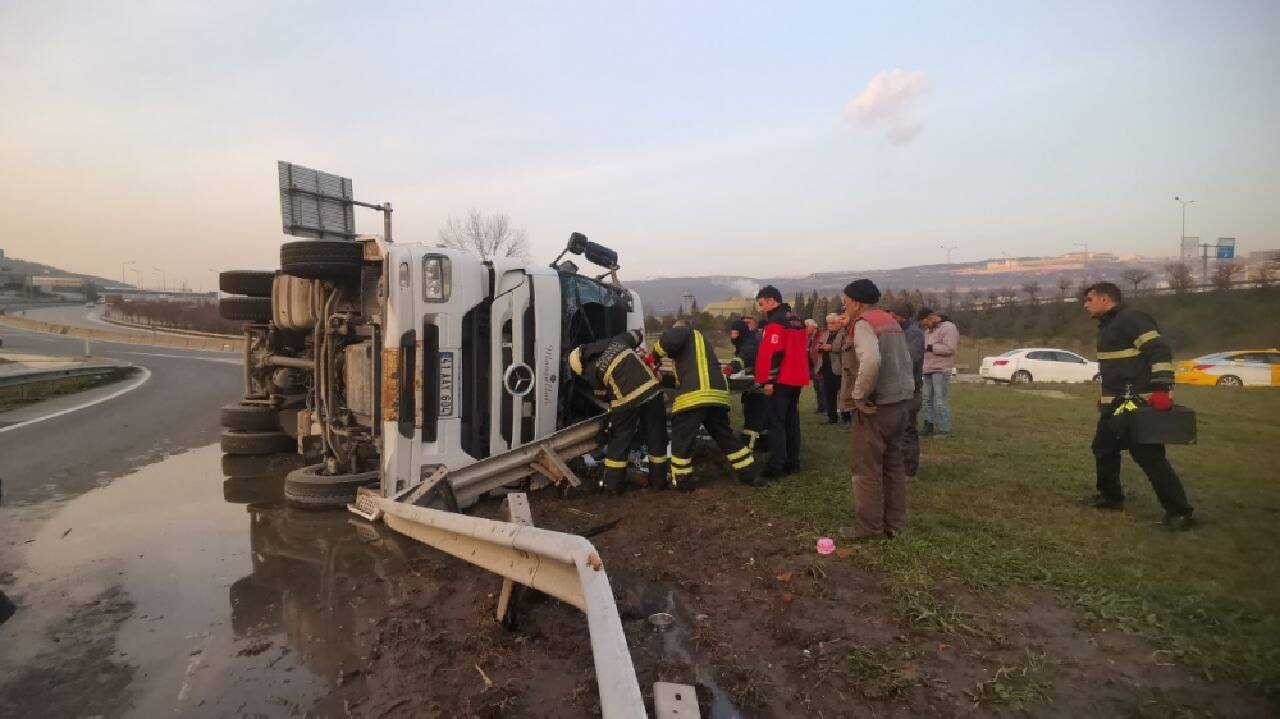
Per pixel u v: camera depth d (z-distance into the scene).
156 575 4.71
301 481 6.27
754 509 5.85
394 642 3.66
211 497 6.81
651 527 5.48
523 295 6.54
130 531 5.69
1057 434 9.70
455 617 3.96
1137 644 3.44
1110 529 5.13
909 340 6.71
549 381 6.73
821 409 11.78
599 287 7.73
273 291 8.08
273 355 8.74
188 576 4.69
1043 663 3.27
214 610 4.14
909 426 6.73
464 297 6.09
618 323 8.11
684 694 2.65
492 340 6.36
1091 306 5.50
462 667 3.39
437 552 5.10
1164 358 5.01
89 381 19.48
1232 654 3.27
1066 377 23.94
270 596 4.33
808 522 5.45
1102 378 5.48
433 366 5.94
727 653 3.44
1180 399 16.19
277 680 3.32
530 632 3.71
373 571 4.74
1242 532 5.04
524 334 6.56
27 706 3.11
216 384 19.64
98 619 4.02
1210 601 3.83
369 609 4.12
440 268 5.95
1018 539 4.91
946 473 7.04
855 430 5.00
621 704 2.30
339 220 10.28
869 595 4.09
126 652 3.62
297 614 4.07
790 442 7.24
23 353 34.19
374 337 5.92
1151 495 6.17
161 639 3.76
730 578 4.42
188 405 14.63
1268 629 3.50
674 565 4.65
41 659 3.54
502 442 6.45
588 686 3.18
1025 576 4.23
